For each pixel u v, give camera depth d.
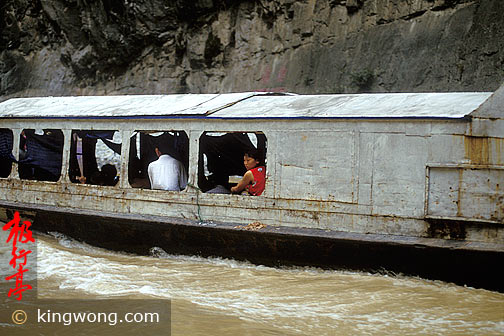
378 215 6.92
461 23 23.50
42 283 6.99
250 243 7.41
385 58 25.22
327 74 27.06
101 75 35.06
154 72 33.34
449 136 6.52
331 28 27.77
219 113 7.91
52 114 9.38
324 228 7.23
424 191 6.67
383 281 6.62
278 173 7.46
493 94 6.32
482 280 6.26
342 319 5.74
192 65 32.22
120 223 8.30
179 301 6.32
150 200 8.41
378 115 6.86
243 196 7.71
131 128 8.56
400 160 6.78
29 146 10.04
